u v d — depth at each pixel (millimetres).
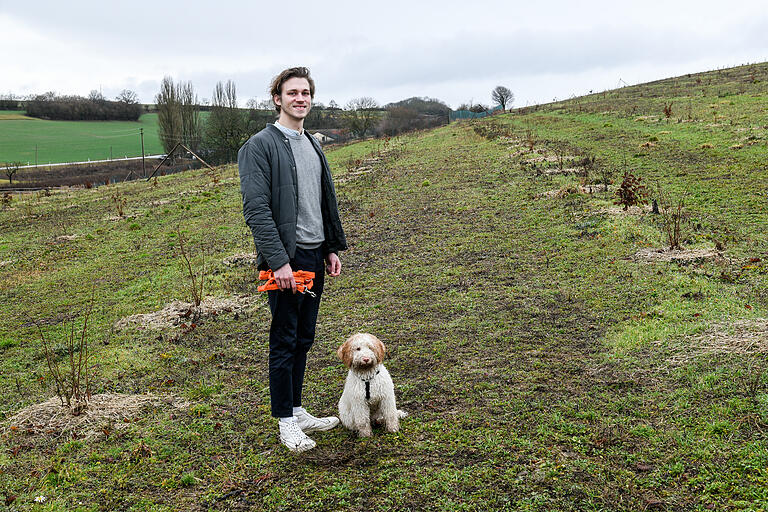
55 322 8953
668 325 6023
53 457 4484
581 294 7426
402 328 7023
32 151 67812
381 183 18719
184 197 21500
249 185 3834
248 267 10984
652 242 9062
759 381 4539
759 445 3695
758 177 12664
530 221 11672
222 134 55188
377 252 11062
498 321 6859
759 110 21766
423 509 3400
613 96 37625
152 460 4312
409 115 57781
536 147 21047
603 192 12961
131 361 6746
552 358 5645
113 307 9445
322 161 4227
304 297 4156
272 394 4207
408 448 4105
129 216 18531
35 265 13328
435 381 5348
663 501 3279
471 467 3785
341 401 4449
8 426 5121
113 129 86938
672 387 4723
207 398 5500
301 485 3754
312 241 4109
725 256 8133
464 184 16562
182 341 7305
